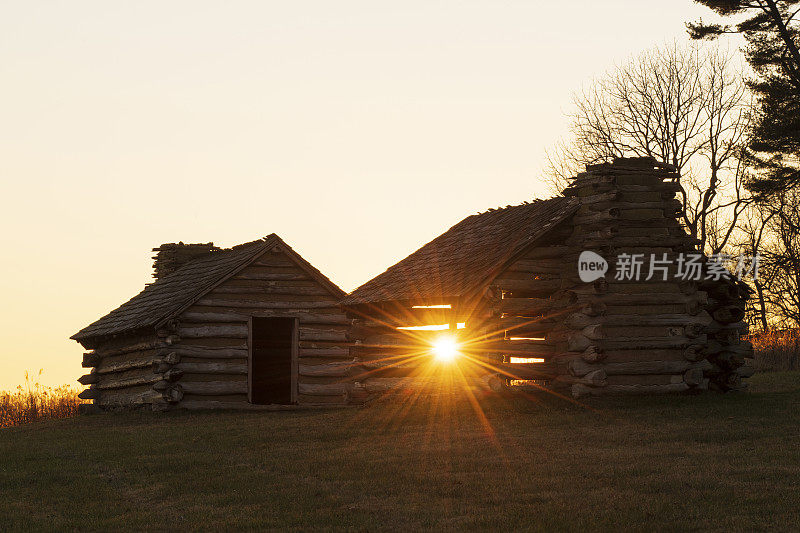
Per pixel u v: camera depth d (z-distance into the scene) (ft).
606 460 47.19
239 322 90.17
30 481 51.21
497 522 35.86
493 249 75.05
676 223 72.79
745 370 73.77
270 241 92.07
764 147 129.29
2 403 107.45
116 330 95.40
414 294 74.28
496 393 70.18
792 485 40.14
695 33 132.05
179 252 121.49
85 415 98.99
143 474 50.93
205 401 87.45
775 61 128.67
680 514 35.94
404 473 46.09
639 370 70.28
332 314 93.97
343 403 91.30
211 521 38.88
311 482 45.73
